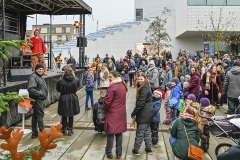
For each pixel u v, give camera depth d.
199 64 14.34
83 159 6.55
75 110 8.38
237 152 3.11
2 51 3.01
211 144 7.76
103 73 11.69
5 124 8.62
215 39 27.28
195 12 28.55
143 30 35.84
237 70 10.35
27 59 15.44
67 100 8.30
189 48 34.75
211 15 28.28
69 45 38.88
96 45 35.97
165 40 32.69
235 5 28.25
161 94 7.52
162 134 8.71
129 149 7.34
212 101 12.43
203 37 32.62
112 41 36.00
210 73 12.22
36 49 13.51
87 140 8.01
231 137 5.81
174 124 5.27
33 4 17.66
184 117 5.23
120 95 6.50
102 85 11.66
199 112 5.88
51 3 17.17
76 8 18.58
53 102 13.48
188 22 28.66
